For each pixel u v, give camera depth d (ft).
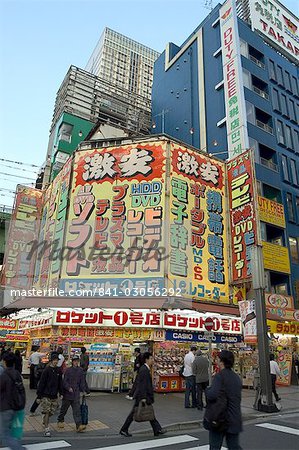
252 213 61.21
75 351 48.60
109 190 61.82
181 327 50.42
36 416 29.96
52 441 22.98
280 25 113.50
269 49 103.04
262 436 24.39
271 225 77.77
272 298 64.03
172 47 124.77
